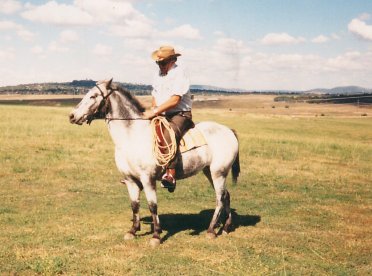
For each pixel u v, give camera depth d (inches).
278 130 1825.8
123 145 282.5
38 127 1036.5
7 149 700.0
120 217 361.1
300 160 768.3
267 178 588.4
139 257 262.5
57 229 320.5
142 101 290.7
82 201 422.0
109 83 277.7
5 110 1692.9
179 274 235.3
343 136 1707.7
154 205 288.7
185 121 295.4
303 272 244.4
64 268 238.5
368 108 5807.1
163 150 279.1
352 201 461.7
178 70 287.4
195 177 579.5
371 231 342.6
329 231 338.3
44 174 546.3
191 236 313.0
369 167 725.9
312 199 466.9
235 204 436.5
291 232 331.3
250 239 308.2
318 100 7372.1
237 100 6948.8
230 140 319.3
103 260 252.4
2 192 449.4
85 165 614.2
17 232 310.2
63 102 5812.0
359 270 253.0
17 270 236.1
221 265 251.3
